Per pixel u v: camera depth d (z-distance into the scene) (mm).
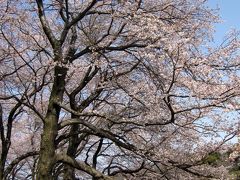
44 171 8766
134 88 9875
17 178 21156
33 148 16422
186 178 10969
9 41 10500
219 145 9750
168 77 8703
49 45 11703
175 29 9289
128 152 13109
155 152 9492
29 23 11094
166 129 11195
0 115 11188
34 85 10695
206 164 10469
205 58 8391
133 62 10930
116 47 9703
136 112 11500
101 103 12828
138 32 8945
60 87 9422
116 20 10922
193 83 8188
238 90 8086
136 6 9188
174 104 9016
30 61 11031
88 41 11039
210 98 8164
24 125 17531
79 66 9961
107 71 10852
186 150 11273
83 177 19094
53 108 9273
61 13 10375
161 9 10070
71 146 11031
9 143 11289
